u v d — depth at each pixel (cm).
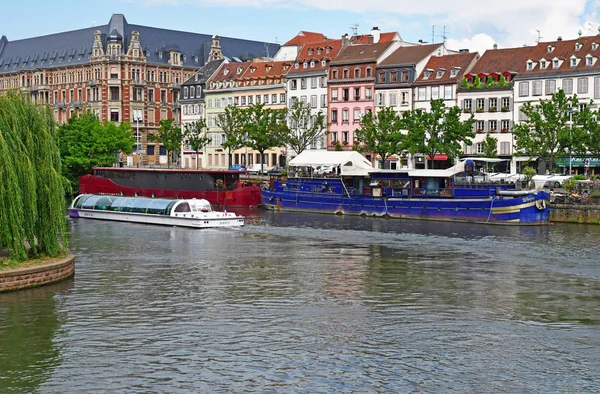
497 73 10606
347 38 12619
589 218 6856
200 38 17400
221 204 9250
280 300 3591
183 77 16650
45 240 3916
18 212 3659
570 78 10056
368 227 6744
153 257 4866
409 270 4403
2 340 2914
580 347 2850
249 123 11694
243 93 13788
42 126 3838
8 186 3625
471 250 5206
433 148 9419
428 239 5822
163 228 6662
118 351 2794
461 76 10988
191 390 2428
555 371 2594
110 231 6419
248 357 2727
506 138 10506
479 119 10731
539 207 6800
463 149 10838
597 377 2541
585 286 3950
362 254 5012
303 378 2527
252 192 9231
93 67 15862
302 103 11594
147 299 3591
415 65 11362
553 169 9331
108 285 3900
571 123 9112
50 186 3850
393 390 2425
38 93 17225
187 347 2839
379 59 11800
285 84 13050
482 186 7512
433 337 2972
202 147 14712
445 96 11031
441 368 2620
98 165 11038
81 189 10694
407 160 11294
